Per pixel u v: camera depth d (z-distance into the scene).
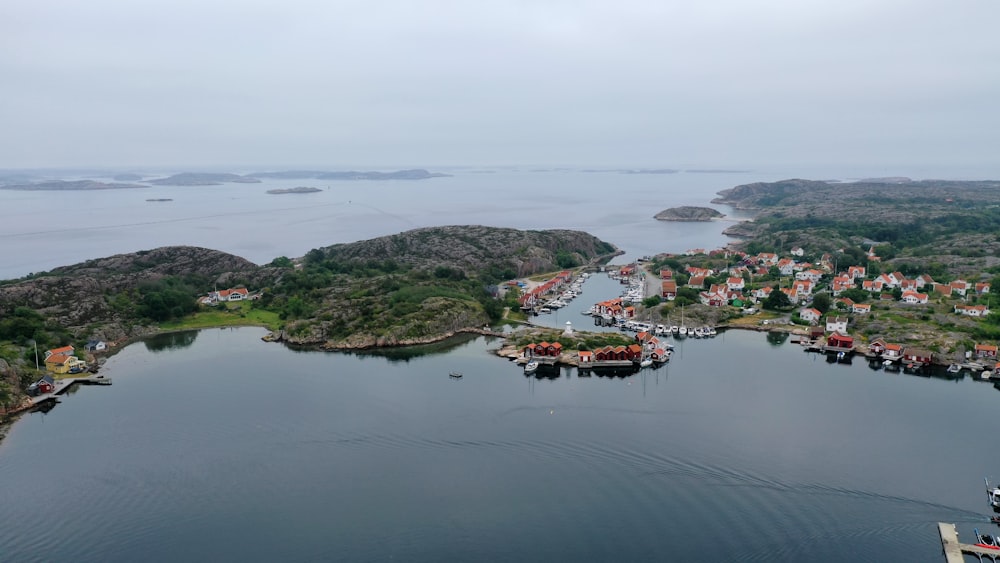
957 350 160.12
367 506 95.19
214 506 95.69
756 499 95.69
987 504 94.25
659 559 81.88
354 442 116.50
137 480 103.69
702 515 91.69
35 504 96.81
